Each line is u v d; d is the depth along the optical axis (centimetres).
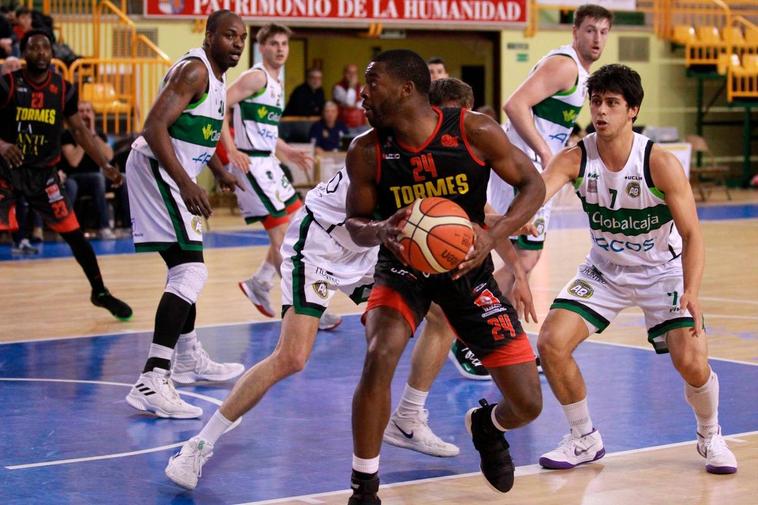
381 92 485
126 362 883
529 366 523
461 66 2802
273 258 1047
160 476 587
